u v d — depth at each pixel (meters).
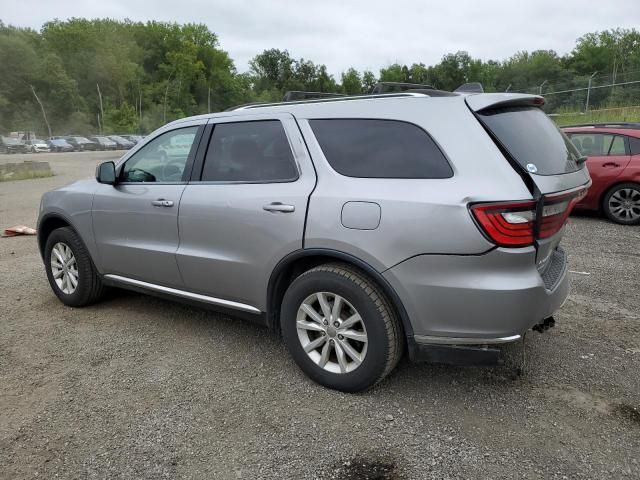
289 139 3.43
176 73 103.50
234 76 113.50
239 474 2.57
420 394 3.24
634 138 8.44
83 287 4.68
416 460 2.65
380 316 3.00
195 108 103.88
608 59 77.31
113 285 4.57
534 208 2.73
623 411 3.05
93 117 97.06
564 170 3.08
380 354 3.04
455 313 2.83
